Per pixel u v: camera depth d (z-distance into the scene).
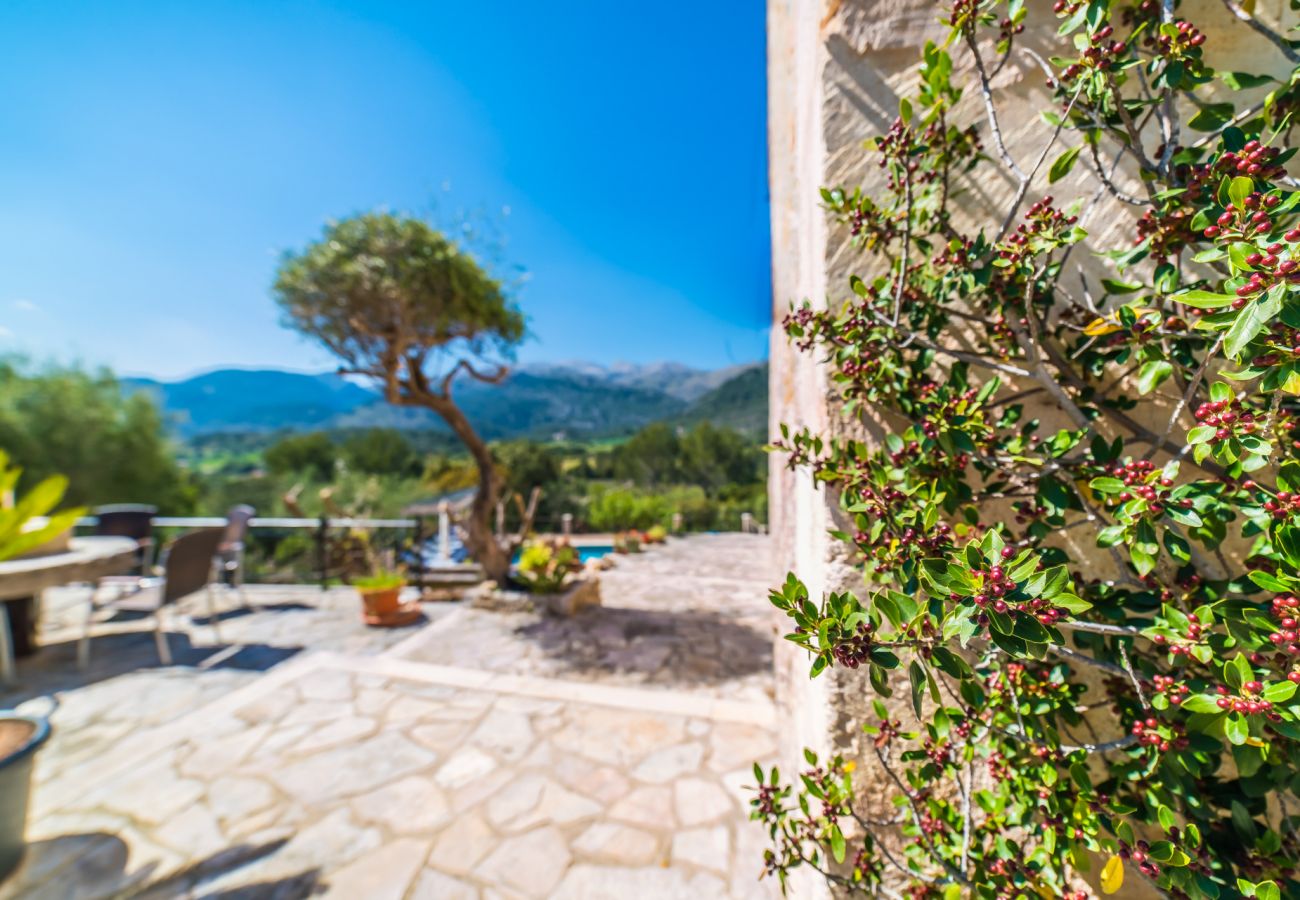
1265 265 0.50
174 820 1.93
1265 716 0.56
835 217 1.05
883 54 1.07
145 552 5.17
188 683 3.23
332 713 2.77
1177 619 0.65
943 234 0.93
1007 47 0.78
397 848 1.79
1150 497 0.67
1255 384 0.72
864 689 1.06
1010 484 0.91
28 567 2.73
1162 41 0.67
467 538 5.54
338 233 4.61
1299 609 0.54
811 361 1.21
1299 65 0.67
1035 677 0.89
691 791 2.08
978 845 0.92
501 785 2.13
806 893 1.25
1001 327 0.89
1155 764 0.71
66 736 2.57
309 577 8.76
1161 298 0.79
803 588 0.64
